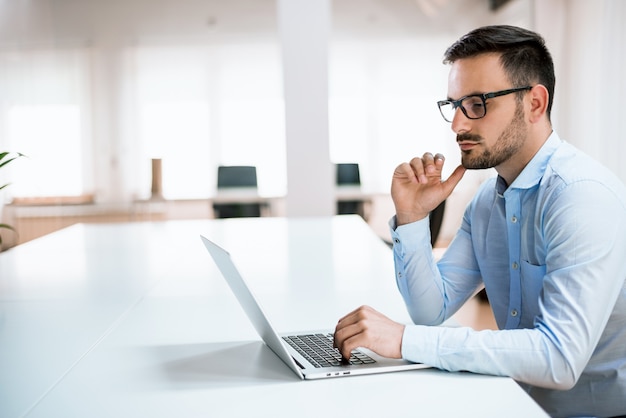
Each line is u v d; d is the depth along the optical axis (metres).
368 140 5.73
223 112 5.78
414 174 1.36
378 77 5.72
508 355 1.07
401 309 1.62
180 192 5.86
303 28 5.45
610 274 1.12
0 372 1.22
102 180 5.91
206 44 5.75
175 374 1.16
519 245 1.32
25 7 5.85
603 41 5.30
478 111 1.21
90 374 1.18
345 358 1.15
